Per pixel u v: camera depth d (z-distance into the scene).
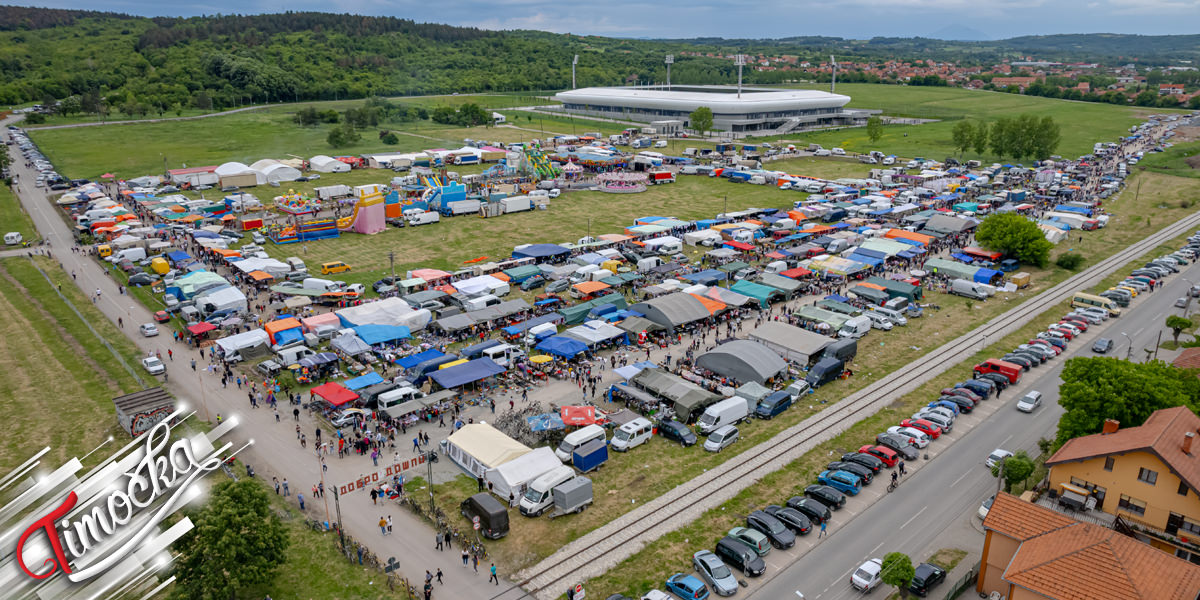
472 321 92.19
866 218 150.50
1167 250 131.50
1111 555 40.47
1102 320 97.38
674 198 177.88
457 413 71.88
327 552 51.34
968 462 63.69
